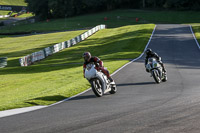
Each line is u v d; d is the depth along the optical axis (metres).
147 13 176.62
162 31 87.06
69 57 61.78
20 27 173.50
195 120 10.43
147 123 10.27
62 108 14.62
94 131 9.59
